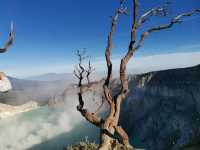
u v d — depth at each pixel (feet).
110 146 49.14
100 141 47.19
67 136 302.45
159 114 279.69
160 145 251.80
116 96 46.80
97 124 47.16
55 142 297.12
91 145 68.95
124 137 47.03
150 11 47.24
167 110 276.62
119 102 46.75
